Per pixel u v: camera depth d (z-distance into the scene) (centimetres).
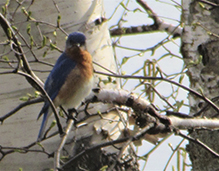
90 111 1062
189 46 1192
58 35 1108
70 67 1104
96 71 1045
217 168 1076
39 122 1025
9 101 1027
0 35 1052
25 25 1071
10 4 1070
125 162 1011
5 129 1018
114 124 1061
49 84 1081
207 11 1181
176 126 935
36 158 1008
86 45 1141
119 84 1196
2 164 1002
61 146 791
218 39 1151
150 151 1020
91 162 1006
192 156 1130
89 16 1145
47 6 1100
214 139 1095
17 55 805
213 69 1139
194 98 1156
